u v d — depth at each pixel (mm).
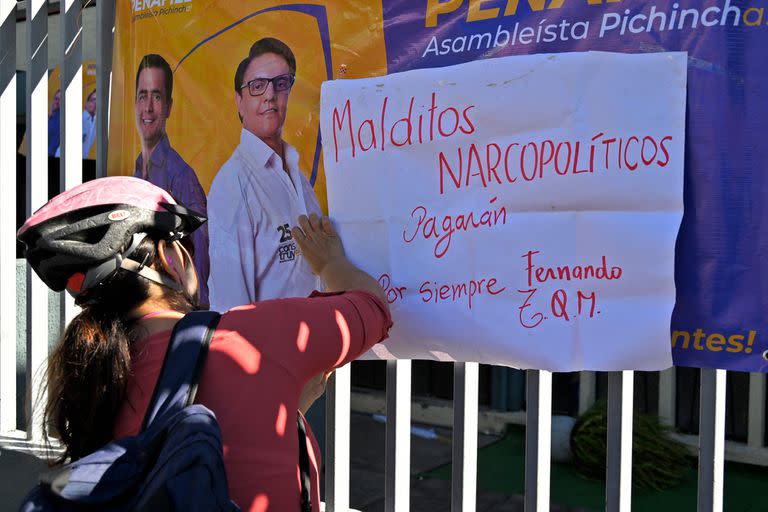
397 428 2125
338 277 1954
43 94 2980
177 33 2430
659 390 5191
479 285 1850
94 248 1326
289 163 2207
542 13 1823
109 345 1279
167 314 1374
